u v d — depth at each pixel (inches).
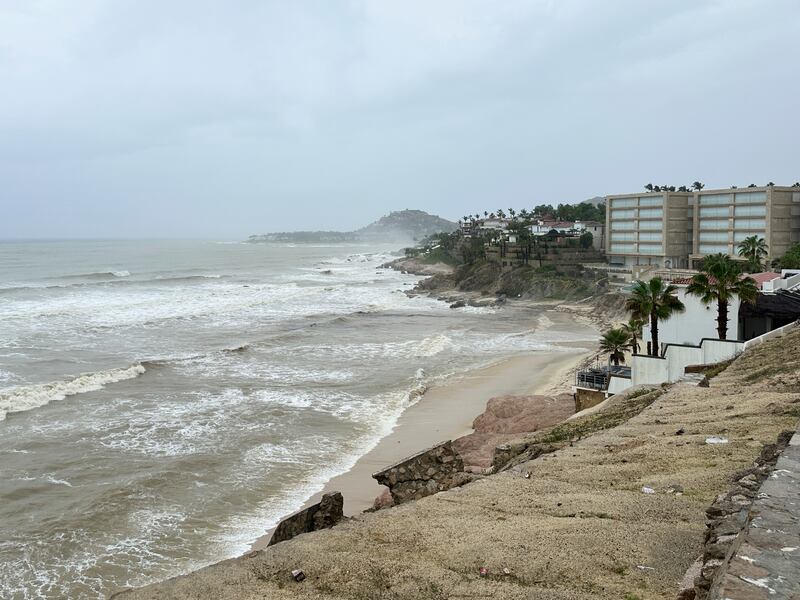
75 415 1354.6
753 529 251.9
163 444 1199.6
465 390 1704.0
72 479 1023.6
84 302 3243.1
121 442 1202.0
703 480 509.0
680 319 1493.6
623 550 391.9
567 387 1663.4
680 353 1200.8
